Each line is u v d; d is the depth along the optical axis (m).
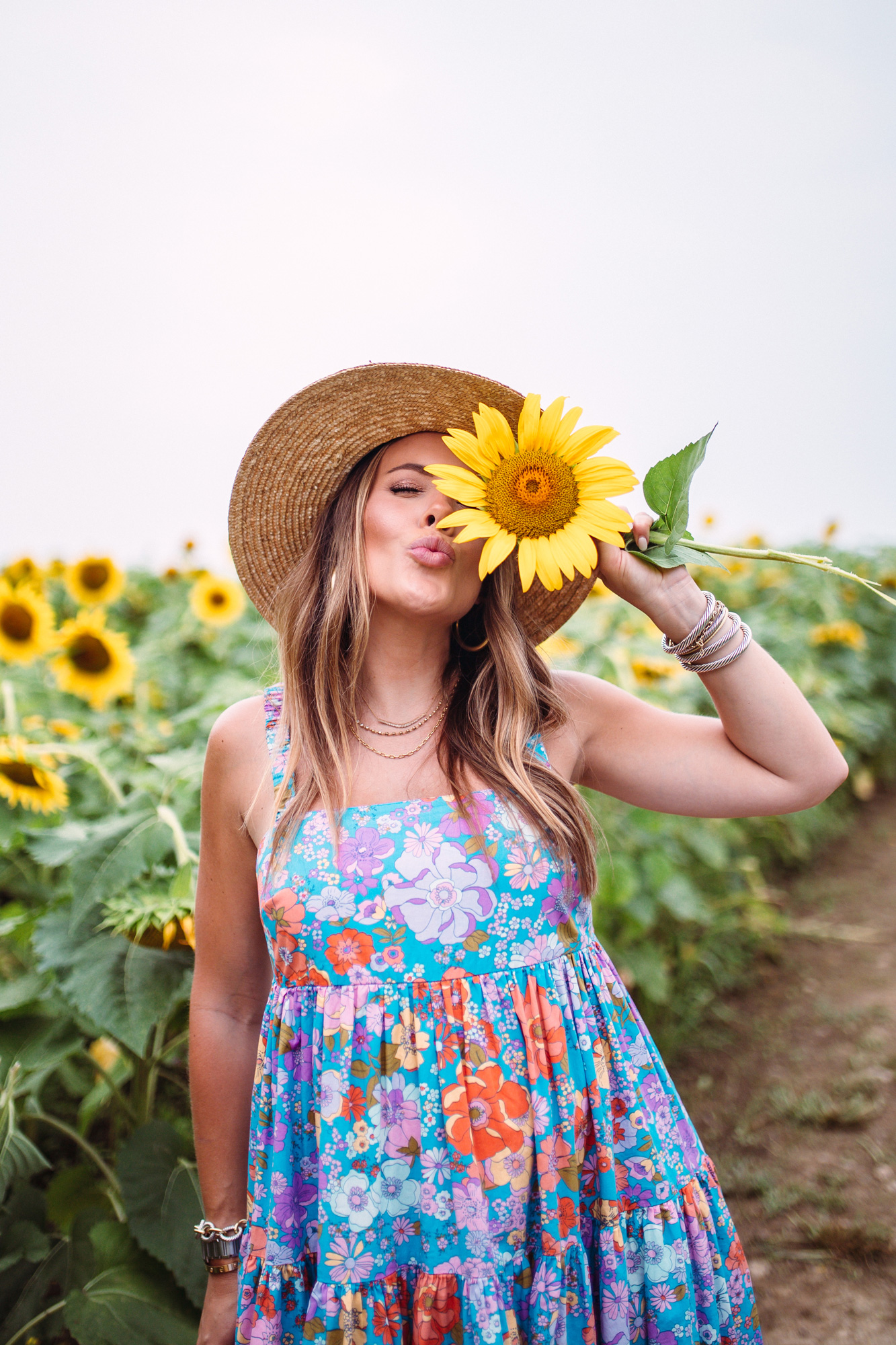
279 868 1.32
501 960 1.29
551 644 3.34
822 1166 2.91
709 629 1.36
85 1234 2.03
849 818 6.33
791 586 6.69
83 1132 2.42
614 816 3.30
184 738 3.23
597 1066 1.32
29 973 2.20
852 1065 3.44
